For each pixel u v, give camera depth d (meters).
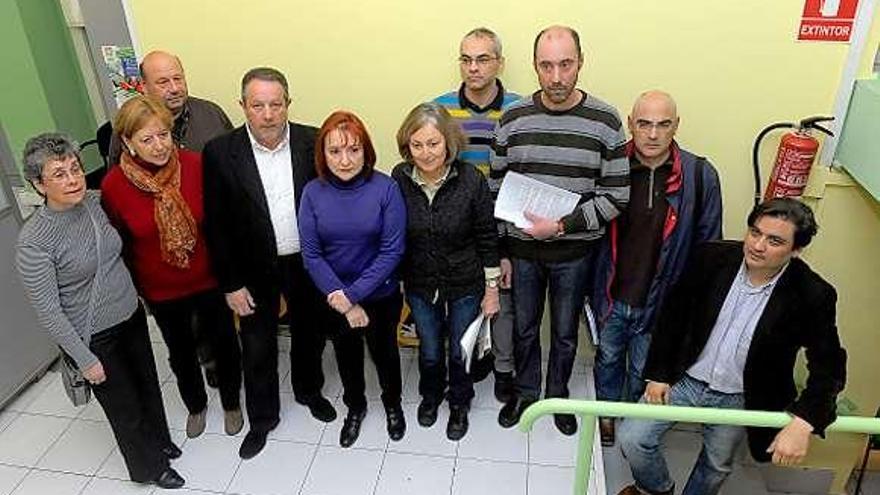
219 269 2.16
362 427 2.56
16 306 2.74
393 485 2.31
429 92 2.54
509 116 2.13
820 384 1.66
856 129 2.23
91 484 2.34
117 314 1.98
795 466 2.52
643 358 2.34
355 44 2.50
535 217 2.10
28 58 3.91
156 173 2.00
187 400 2.48
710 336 1.92
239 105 2.68
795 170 2.30
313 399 2.60
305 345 2.47
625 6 2.28
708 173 2.09
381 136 2.65
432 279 2.17
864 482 2.71
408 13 2.41
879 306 2.61
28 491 2.32
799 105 2.33
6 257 2.68
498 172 2.20
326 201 2.04
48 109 4.05
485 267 2.22
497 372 2.64
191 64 2.63
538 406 1.53
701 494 2.16
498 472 2.36
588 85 2.42
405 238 2.12
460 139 2.03
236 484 2.33
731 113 2.39
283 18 2.49
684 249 2.16
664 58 2.34
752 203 2.52
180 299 2.21
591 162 2.05
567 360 2.45
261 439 2.47
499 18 2.37
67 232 1.81
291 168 2.11
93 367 1.95
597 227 2.10
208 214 2.08
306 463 2.41
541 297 2.37
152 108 1.92
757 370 1.86
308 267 2.13
